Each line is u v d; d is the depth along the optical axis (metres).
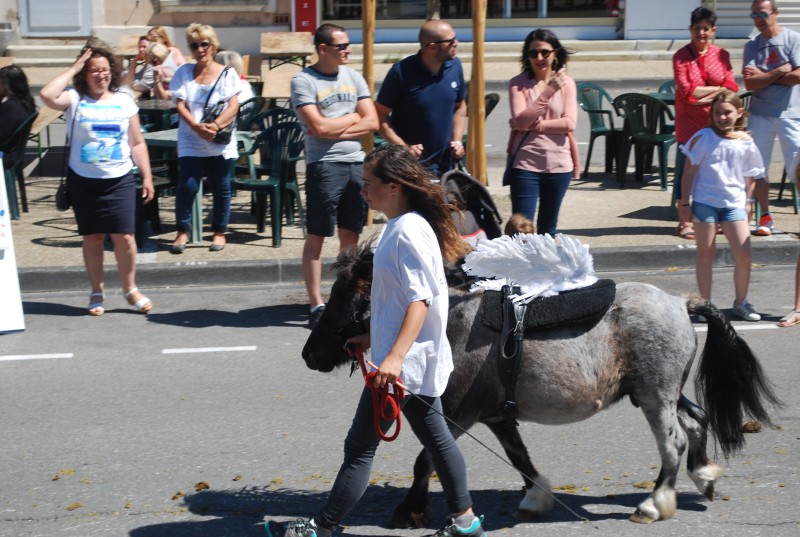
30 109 13.45
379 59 23.83
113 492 6.10
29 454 6.66
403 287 4.78
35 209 13.77
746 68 11.66
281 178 11.97
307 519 5.25
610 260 11.20
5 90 13.25
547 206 9.52
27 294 10.67
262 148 12.66
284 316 9.80
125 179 9.55
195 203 11.89
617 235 11.98
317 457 6.59
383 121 9.02
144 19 23.94
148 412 7.40
